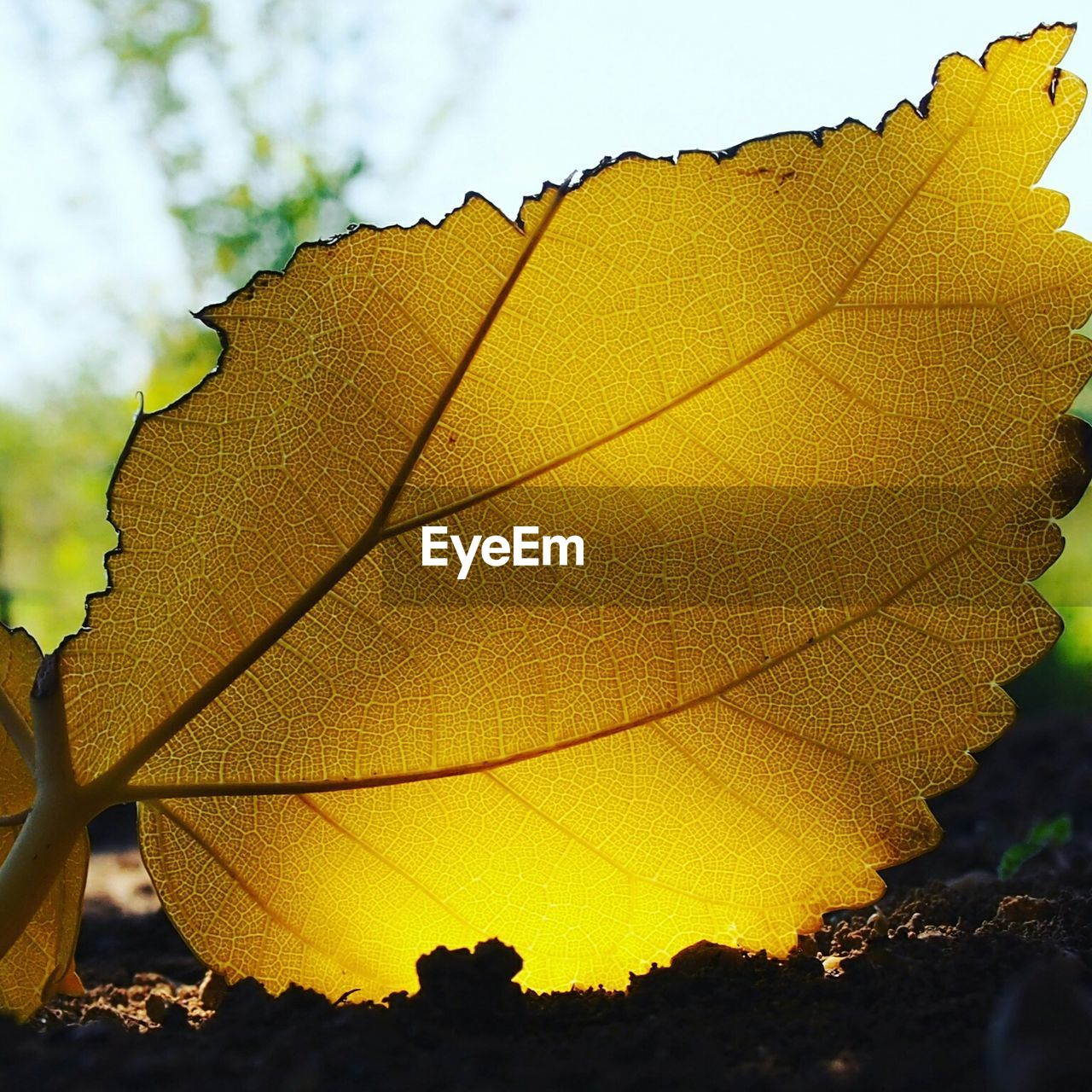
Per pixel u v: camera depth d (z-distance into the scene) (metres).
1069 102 0.19
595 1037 0.18
